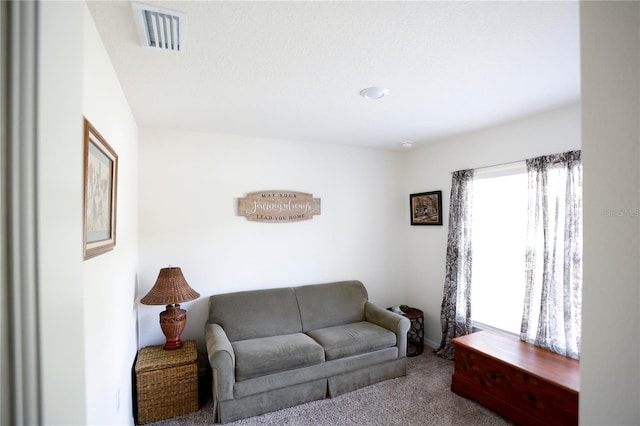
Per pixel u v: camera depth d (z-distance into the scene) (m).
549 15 1.31
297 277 3.54
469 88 2.07
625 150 0.49
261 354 2.45
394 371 2.94
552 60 1.70
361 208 3.92
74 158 0.54
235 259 3.23
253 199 3.30
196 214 3.08
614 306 0.50
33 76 0.46
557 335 2.43
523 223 2.80
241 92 2.11
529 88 2.08
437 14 1.30
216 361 2.26
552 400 2.02
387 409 2.46
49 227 0.48
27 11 0.46
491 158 3.03
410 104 2.37
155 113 2.51
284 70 1.80
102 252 1.32
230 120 2.74
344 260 3.81
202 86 2.00
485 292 3.12
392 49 1.58
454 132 3.18
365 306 3.50
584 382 0.55
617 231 0.50
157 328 2.89
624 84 0.49
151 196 2.91
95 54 1.33
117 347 1.73
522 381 2.19
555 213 2.46
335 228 3.76
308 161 3.61
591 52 0.54
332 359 2.68
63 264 0.51
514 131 2.82
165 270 2.62
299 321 3.15
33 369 0.46
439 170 3.64
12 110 0.45
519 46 1.55
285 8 1.25
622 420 0.49
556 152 2.50
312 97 2.21
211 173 3.14
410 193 4.07
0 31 0.44
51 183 0.48
